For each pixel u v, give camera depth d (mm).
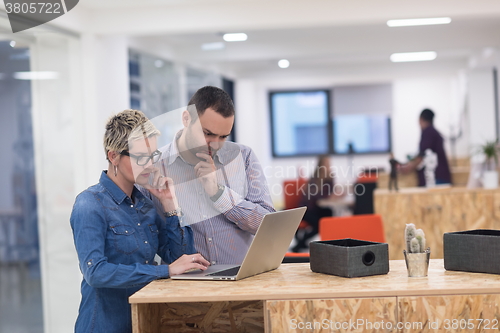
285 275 1919
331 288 1688
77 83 4586
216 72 5934
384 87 11781
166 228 2084
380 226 3672
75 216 1853
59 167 4488
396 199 5230
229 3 4547
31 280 5777
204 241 2119
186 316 2100
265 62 9023
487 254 1834
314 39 6879
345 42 6824
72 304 4488
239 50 7012
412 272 1826
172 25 4574
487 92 8938
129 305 1979
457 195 5160
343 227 3670
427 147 6152
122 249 1905
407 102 12094
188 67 5820
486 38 6570
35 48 4309
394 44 6750
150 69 5699
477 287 1646
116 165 1908
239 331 2094
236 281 1833
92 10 4590
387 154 12391
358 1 4480
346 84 11945
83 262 1807
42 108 4395
